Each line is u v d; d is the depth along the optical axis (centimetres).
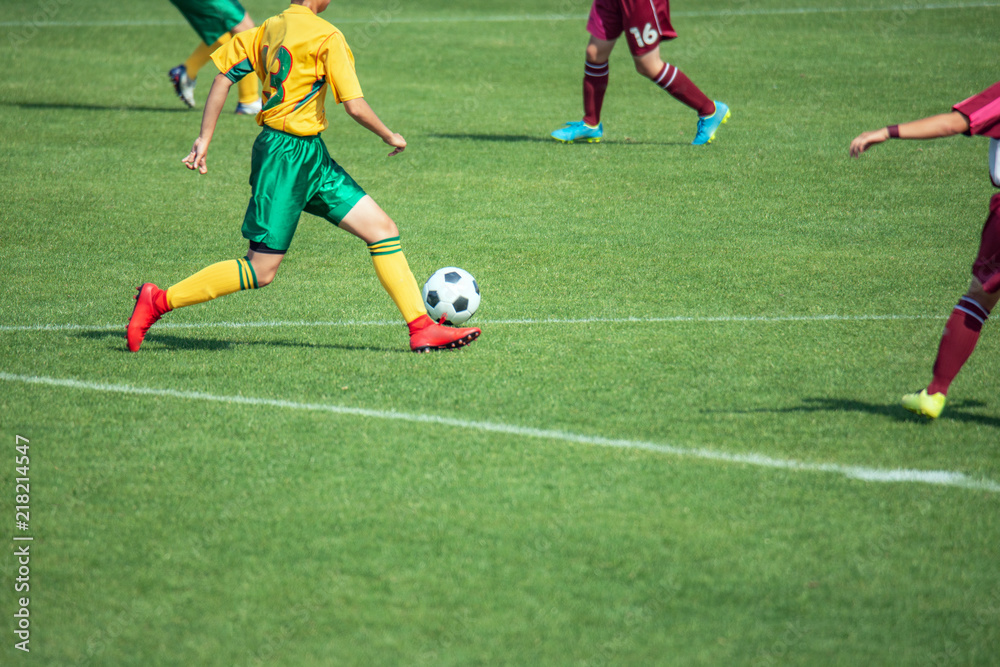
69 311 2245
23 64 5406
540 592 1186
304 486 1443
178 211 3081
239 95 4506
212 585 1201
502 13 7575
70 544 1287
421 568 1237
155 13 7275
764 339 2070
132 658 1069
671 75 3747
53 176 3431
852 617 1136
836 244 2761
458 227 2947
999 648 1079
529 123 4341
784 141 3931
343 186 1941
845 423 1656
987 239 1562
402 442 1588
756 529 1325
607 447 1570
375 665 1056
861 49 5822
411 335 2005
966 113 1577
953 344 1606
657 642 1093
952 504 1388
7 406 1714
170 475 1474
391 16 7356
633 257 2666
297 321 2211
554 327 2155
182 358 1966
